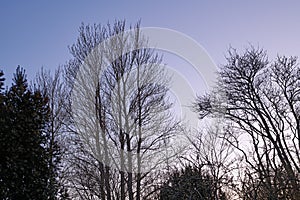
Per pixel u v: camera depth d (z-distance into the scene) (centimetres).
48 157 1686
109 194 1747
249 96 2162
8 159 1575
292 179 962
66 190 1739
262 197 1005
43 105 1777
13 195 1553
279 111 2084
